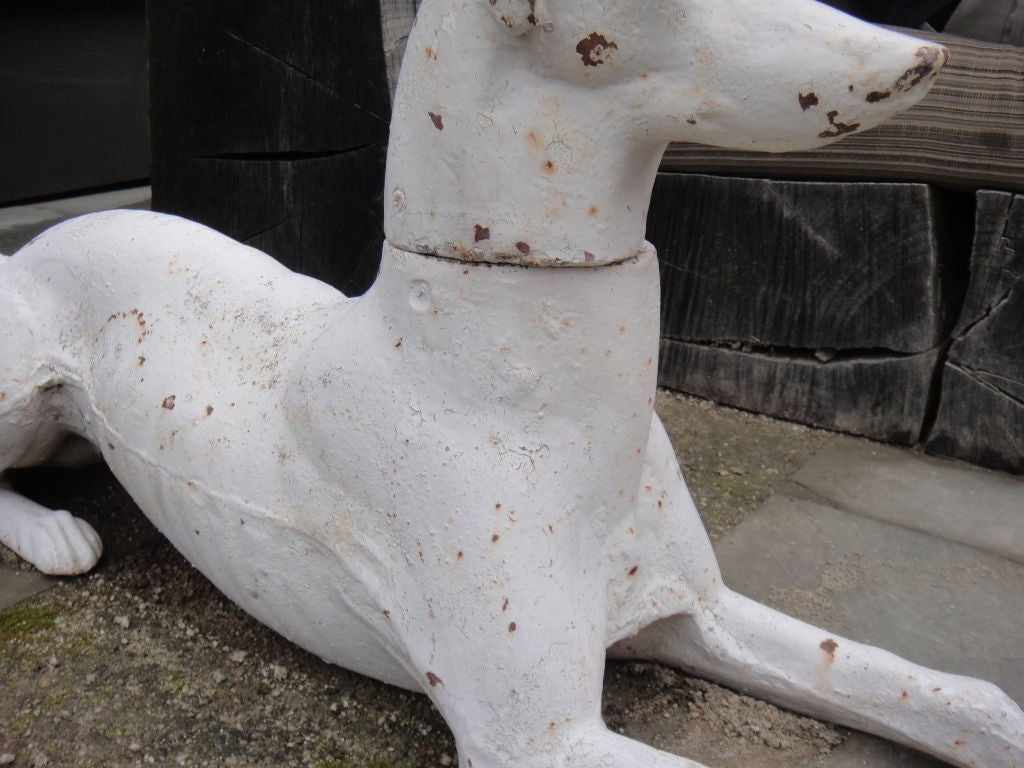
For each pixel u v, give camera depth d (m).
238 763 1.37
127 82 4.39
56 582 1.75
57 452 1.87
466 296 1.11
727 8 0.94
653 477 1.37
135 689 1.50
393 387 1.19
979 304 2.30
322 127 2.65
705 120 0.98
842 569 1.92
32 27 3.99
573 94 1.00
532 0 0.94
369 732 1.43
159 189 2.95
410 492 1.18
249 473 1.35
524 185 1.04
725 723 1.46
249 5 2.63
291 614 1.38
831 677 1.38
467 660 1.15
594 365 1.12
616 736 1.16
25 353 1.62
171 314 1.50
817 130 0.95
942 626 1.75
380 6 2.47
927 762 1.39
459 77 1.03
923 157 2.25
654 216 2.66
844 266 2.43
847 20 0.93
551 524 1.16
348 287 2.77
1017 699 1.56
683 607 1.40
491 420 1.14
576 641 1.17
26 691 1.49
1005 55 2.16
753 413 2.66
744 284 2.58
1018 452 2.32
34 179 4.14
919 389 2.42
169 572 1.79
